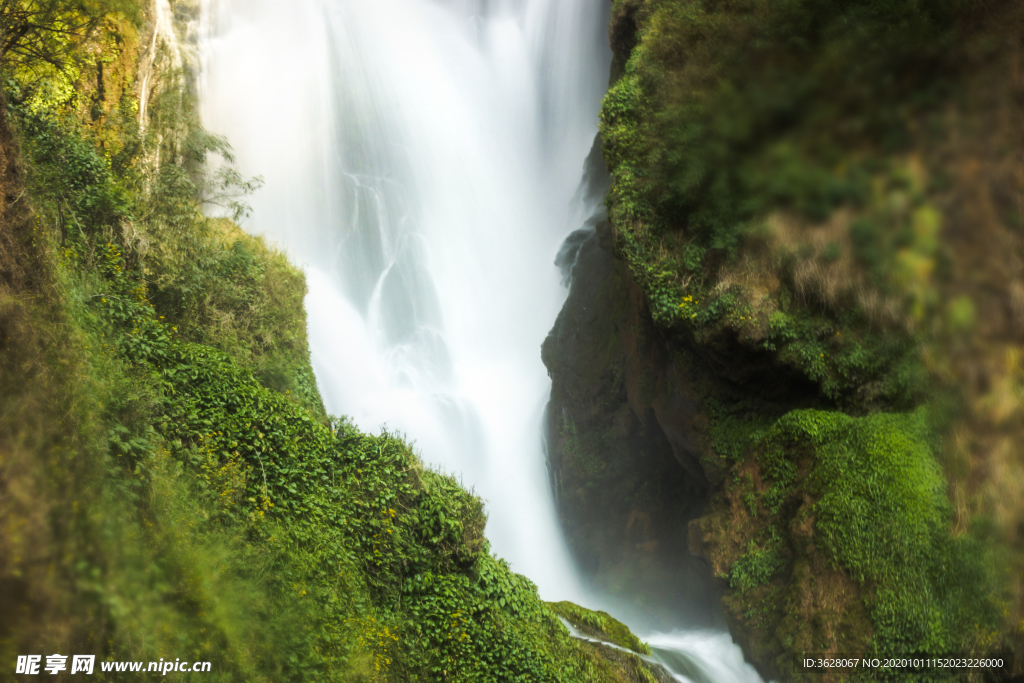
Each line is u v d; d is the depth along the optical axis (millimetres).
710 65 15656
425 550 14805
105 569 8398
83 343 11445
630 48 25203
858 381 16812
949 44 10594
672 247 19609
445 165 40094
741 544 17531
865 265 11625
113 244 16094
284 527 13094
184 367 14672
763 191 12227
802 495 16391
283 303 21562
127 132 20016
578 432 28969
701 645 19406
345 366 32031
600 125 21859
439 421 31828
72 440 9406
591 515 28047
